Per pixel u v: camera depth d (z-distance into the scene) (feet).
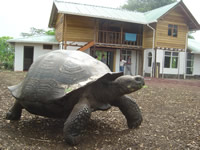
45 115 12.18
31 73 12.66
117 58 64.08
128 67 62.13
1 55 83.87
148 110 19.03
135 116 13.10
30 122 14.12
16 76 43.14
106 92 11.51
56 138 11.46
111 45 58.13
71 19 55.67
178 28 63.62
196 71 75.36
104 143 11.05
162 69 63.26
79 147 10.36
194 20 62.85
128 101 12.82
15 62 61.21
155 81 49.08
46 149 9.83
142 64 65.87
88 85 10.61
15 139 10.50
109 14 57.52
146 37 63.57
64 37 53.57
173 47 63.26
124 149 10.43
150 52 63.82
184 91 32.96
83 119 10.12
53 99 10.48
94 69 11.65
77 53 13.01
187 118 16.40
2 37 86.53
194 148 10.66
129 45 60.90
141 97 25.63
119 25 64.95
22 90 12.28
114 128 13.58
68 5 57.31
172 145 11.02
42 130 12.69
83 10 55.11
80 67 11.46
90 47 60.39
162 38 61.46
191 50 70.18
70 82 10.78
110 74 11.56
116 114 17.17
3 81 33.65
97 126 13.87
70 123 10.04
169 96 27.35
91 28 57.52
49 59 12.59
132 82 10.81
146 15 66.90
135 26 67.36
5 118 14.24
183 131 13.21
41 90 11.21
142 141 11.46
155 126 14.19
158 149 10.53
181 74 67.72
